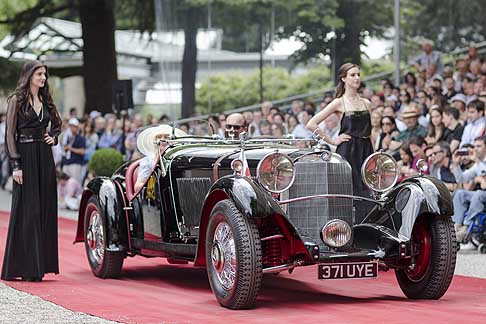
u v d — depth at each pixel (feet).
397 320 42.34
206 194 51.52
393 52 114.01
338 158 48.75
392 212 48.73
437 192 47.80
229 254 45.93
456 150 74.33
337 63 112.98
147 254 56.59
